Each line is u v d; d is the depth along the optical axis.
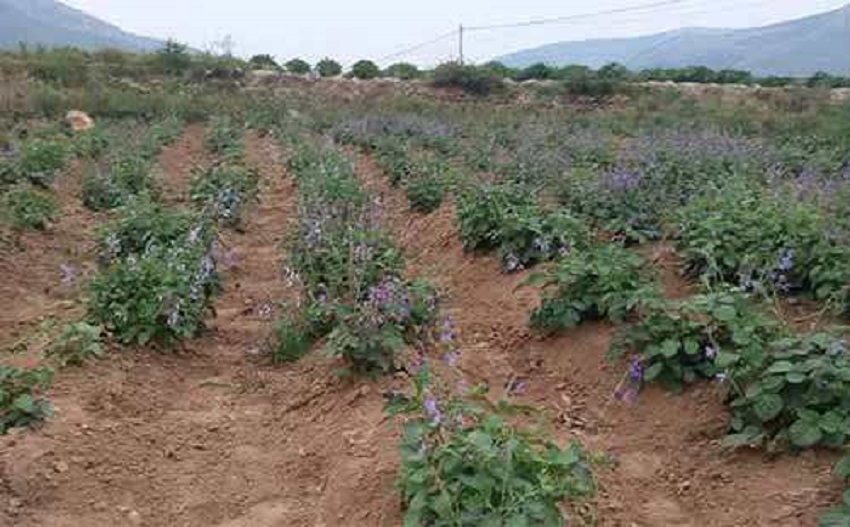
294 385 6.30
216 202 11.50
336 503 4.61
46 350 6.28
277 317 7.33
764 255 7.01
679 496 4.61
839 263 6.70
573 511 4.26
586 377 6.12
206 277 7.54
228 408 6.06
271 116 30.66
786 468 4.50
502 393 6.07
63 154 16.30
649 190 9.60
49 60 36.72
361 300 6.83
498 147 17.50
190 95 35.75
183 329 6.87
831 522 3.81
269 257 10.76
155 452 5.30
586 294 6.69
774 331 5.27
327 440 5.29
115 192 13.73
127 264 7.05
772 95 37.06
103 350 6.45
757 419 4.82
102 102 30.36
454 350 6.37
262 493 4.91
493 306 7.88
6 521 4.39
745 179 10.47
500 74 43.06
